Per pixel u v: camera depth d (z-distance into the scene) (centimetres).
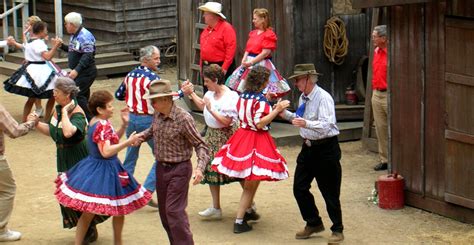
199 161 689
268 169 781
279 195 935
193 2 1343
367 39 1270
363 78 1257
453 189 834
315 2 1224
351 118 1234
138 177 1020
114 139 717
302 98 765
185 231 698
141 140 712
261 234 807
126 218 859
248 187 806
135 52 1766
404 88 883
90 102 717
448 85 830
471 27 802
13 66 1673
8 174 779
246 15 1259
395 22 888
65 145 752
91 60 1162
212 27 1105
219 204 853
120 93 896
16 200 927
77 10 1802
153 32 1767
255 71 781
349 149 1151
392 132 901
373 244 773
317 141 759
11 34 1875
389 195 879
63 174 728
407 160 886
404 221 841
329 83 1253
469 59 809
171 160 694
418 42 861
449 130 830
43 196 941
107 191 711
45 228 832
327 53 1234
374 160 1090
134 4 1733
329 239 774
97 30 1767
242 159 784
